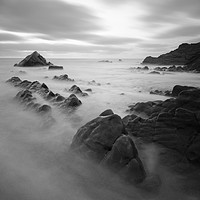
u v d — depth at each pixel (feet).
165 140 25.23
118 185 19.40
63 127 34.65
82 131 26.23
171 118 26.71
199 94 27.09
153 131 26.99
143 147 25.23
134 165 19.60
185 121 25.26
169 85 82.28
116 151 20.98
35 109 42.22
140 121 29.86
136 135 27.68
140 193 18.54
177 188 19.33
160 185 19.30
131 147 20.72
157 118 28.02
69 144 28.43
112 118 24.93
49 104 46.65
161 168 22.02
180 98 28.30
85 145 24.27
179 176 20.80
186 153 22.98
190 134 24.38
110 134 23.40
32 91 57.98
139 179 19.16
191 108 26.68
